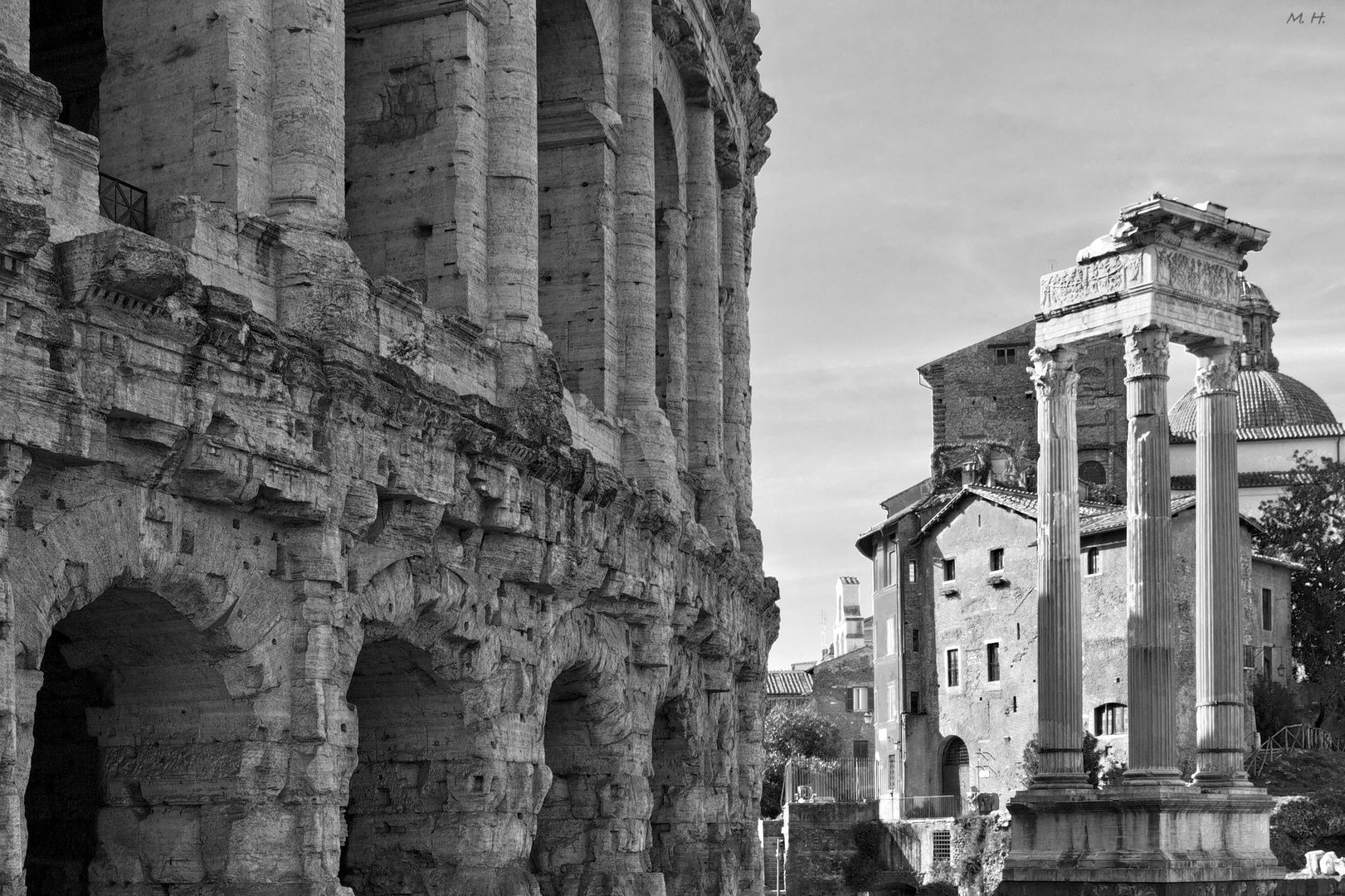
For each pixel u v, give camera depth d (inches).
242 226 1030.4
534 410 1309.1
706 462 2062.0
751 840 2192.4
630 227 1733.5
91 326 871.1
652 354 1733.5
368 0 1364.4
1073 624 2711.6
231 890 998.4
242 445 968.3
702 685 1921.8
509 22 1395.2
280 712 1029.2
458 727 1272.1
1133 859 2484.0
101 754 1035.9
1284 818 3021.7
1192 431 4778.5
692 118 2100.1
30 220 808.3
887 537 4527.6
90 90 1462.8
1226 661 2635.3
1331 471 4296.3
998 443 4507.9
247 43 1093.8
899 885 3764.8
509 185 1376.7
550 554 1327.5
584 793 1551.4
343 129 1144.8
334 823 1043.9
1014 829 2672.2
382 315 1146.7
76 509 884.0
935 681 4205.2
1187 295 2689.5
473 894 1248.8
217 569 981.8
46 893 1075.3
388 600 1138.7
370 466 1087.0
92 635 1007.0
